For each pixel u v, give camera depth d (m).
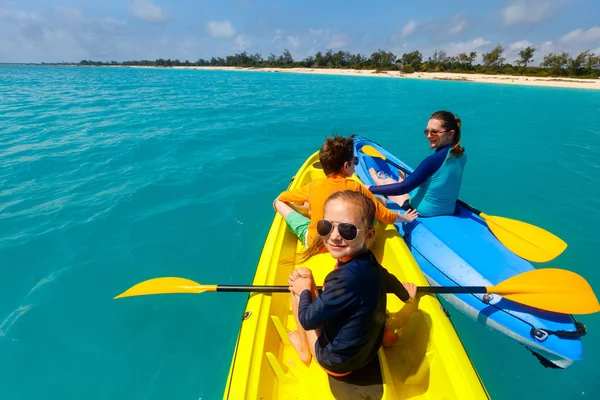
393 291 1.90
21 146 6.71
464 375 1.67
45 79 30.58
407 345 2.14
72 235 3.80
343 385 1.85
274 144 7.52
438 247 3.06
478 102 16.69
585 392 2.29
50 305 2.88
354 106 14.06
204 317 2.82
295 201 2.97
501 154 7.25
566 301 2.32
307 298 1.70
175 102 13.81
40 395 2.21
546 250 2.94
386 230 2.85
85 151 6.51
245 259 3.54
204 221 4.19
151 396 2.23
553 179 5.84
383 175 4.66
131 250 3.60
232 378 1.69
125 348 2.54
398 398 1.90
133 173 5.51
